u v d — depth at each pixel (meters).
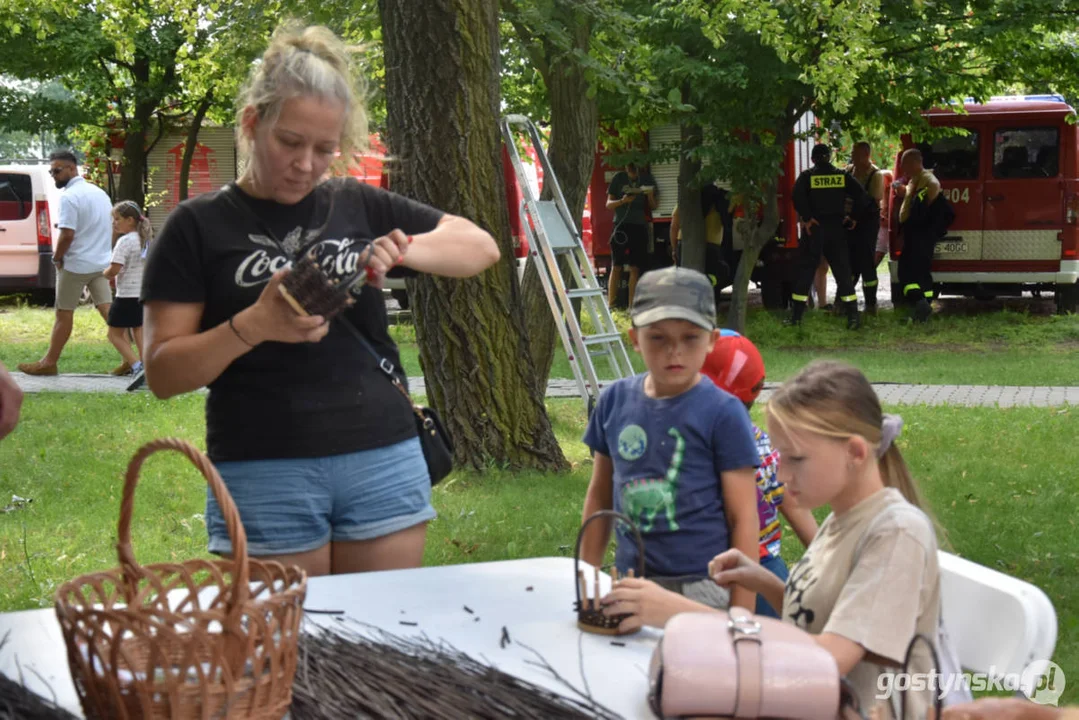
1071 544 5.77
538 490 6.76
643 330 2.97
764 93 12.88
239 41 10.77
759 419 8.73
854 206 14.62
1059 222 15.27
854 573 2.12
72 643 1.76
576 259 9.30
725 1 10.62
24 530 5.98
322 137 2.63
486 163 6.81
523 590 2.55
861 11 10.70
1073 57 14.41
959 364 12.16
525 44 9.13
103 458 7.91
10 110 21.62
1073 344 13.72
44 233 19.08
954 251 15.60
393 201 2.97
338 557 2.90
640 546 2.33
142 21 14.62
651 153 14.53
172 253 2.72
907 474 2.30
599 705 1.96
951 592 2.46
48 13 14.34
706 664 1.76
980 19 13.54
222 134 22.17
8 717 1.86
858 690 2.12
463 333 7.07
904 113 14.41
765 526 3.40
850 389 2.18
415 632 2.30
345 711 1.92
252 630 1.75
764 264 16.34
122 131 21.98
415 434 3.00
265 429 2.76
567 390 10.86
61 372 12.16
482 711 1.91
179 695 1.72
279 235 2.78
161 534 6.17
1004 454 7.78
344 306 2.45
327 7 10.01
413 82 6.67
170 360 2.56
